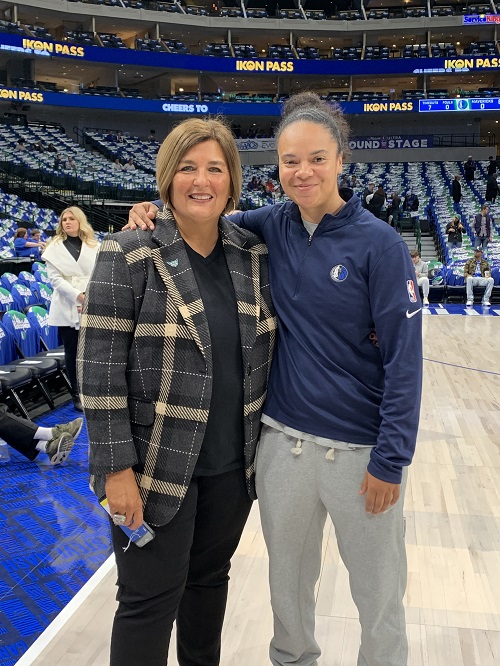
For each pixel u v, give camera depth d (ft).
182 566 5.12
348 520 5.23
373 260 4.96
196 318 4.93
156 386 4.90
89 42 80.38
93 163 71.41
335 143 5.08
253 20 86.48
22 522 10.18
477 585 8.26
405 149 80.38
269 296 5.50
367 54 86.74
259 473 5.46
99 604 7.73
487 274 41.55
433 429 15.46
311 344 5.20
